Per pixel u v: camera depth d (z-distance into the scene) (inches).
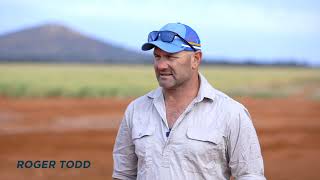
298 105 1649.9
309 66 3107.8
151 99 171.3
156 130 164.9
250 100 1825.8
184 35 160.9
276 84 2235.5
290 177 558.9
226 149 162.7
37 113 1293.1
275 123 1162.0
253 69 3193.9
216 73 2706.7
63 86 1989.4
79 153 718.5
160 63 162.4
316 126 1111.0
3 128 1016.2
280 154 724.0
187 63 162.6
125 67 3506.4
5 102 1587.1
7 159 662.5
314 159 683.4
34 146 792.3
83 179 522.9
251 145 162.1
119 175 179.9
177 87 165.6
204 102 163.9
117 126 1039.0
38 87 1945.1
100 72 2699.3
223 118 161.2
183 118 161.6
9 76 2356.1
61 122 1106.7
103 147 778.2
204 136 158.7
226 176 166.6
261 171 163.8
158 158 162.1
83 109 1395.2
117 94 1878.7
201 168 159.0
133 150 177.3
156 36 163.5
